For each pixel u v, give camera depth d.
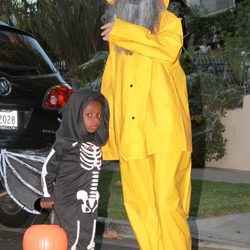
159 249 5.07
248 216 7.83
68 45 14.91
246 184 9.88
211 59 12.57
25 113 6.59
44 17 15.05
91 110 4.87
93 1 14.79
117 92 5.11
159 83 4.94
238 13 14.70
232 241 6.88
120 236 7.25
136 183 5.05
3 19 15.66
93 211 5.04
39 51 7.16
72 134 4.90
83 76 13.50
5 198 6.95
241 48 12.43
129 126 4.98
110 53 5.23
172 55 4.87
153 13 4.94
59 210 4.98
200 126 11.41
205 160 11.54
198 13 17.66
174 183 4.92
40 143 6.62
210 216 7.83
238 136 11.48
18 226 7.10
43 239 3.25
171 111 4.92
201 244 6.83
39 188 6.19
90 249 5.08
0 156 6.35
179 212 4.96
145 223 5.10
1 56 6.73
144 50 4.83
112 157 5.27
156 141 4.90
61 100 6.79
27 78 6.73
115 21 4.86
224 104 11.41
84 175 4.97
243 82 12.02
